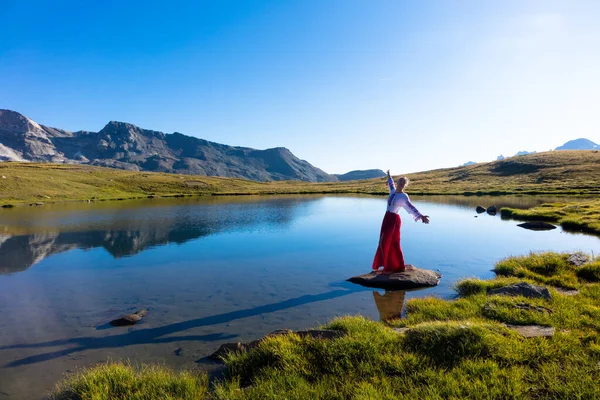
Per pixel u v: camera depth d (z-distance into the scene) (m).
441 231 23.34
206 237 22.08
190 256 16.44
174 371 6.11
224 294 10.70
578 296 8.64
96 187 86.25
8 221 31.67
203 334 7.74
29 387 5.70
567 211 29.59
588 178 80.12
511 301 8.03
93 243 20.17
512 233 22.22
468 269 13.34
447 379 4.99
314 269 13.78
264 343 6.29
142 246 19.14
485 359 5.49
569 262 12.09
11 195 61.78
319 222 29.94
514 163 118.69
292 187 127.88
